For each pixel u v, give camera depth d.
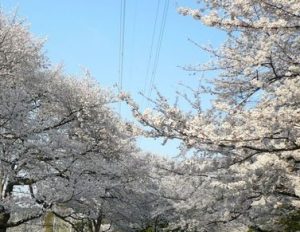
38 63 17.22
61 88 17.28
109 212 21.09
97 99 17.64
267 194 6.43
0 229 12.89
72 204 15.62
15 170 12.83
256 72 6.31
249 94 7.04
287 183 6.08
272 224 8.97
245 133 4.89
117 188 19.27
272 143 5.19
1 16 15.45
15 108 12.56
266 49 5.34
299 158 5.16
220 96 7.25
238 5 5.35
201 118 5.38
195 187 9.94
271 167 5.19
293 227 8.88
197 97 7.44
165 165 9.34
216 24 5.15
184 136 5.25
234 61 6.81
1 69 15.28
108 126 17.89
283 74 5.99
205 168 7.02
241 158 6.19
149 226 26.09
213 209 9.27
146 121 5.28
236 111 5.12
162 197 18.28
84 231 26.72
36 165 13.66
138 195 21.16
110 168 17.06
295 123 4.75
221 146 5.32
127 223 22.77
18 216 13.51
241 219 9.08
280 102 4.97
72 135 17.70
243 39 6.95
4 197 13.03
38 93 16.61
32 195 12.98
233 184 6.29
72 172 14.48
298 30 5.07
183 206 11.12
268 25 4.87
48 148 13.27
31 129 12.84
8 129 13.18
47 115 16.23
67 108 17.38
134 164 19.33
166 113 5.34
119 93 5.21
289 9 4.95
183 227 12.79
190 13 5.22
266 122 4.77
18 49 15.35
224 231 11.99
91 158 16.56
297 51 6.00
